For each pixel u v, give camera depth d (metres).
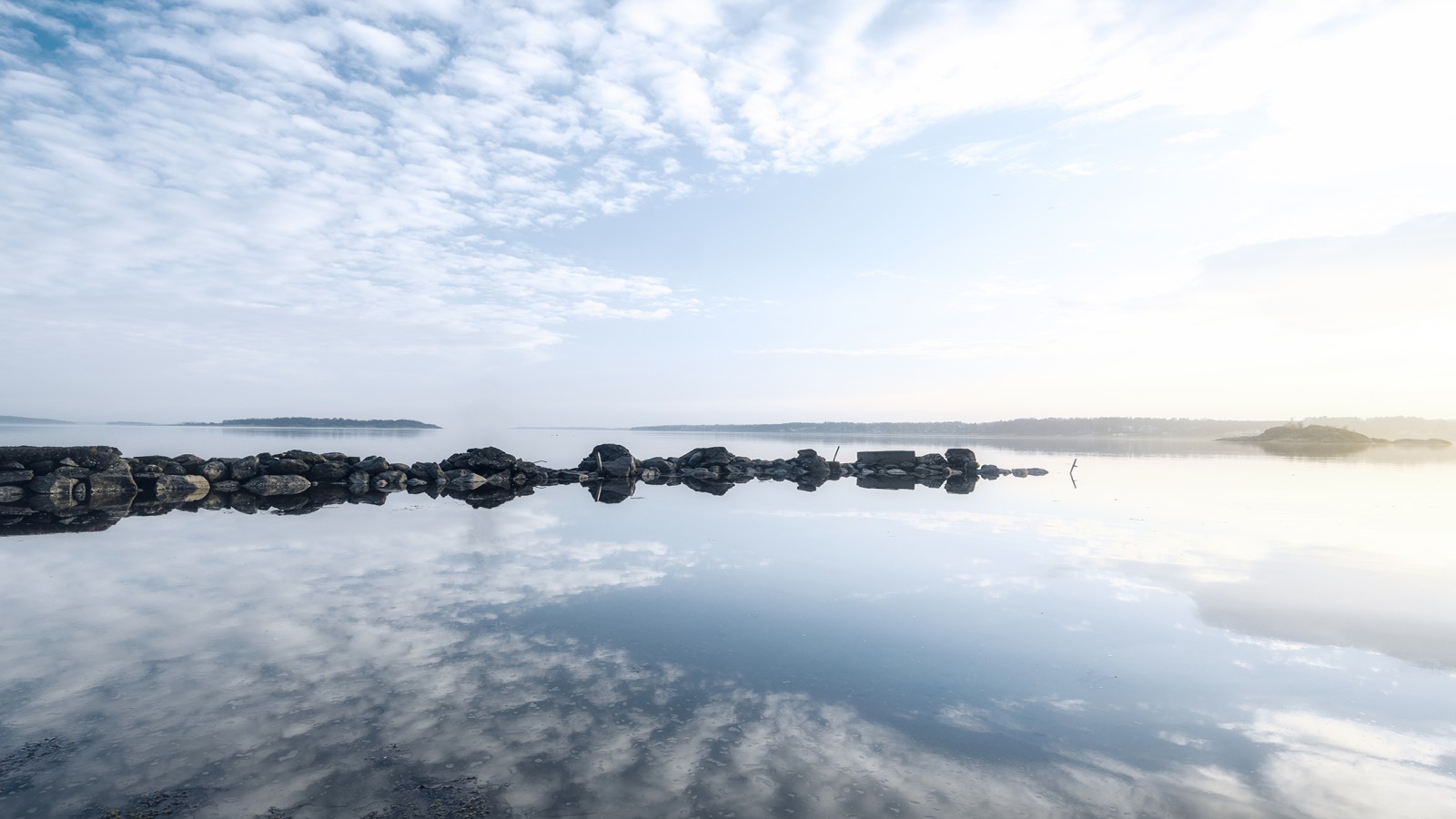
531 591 12.00
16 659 8.35
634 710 7.10
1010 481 39.88
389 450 70.56
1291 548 16.64
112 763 5.86
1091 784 5.76
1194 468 52.72
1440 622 10.44
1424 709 7.34
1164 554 15.79
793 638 9.57
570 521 20.84
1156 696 7.65
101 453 26.91
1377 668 8.53
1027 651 9.12
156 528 18.91
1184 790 5.68
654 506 25.47
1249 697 7.64
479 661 8.48
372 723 6.67
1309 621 10.51
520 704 7.18
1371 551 16.14
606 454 42.09
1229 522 21.25
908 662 8.68
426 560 14.59
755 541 17.42
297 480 30.92
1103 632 9.91
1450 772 6.02
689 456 46.34
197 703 7.08
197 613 10.38
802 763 6.02
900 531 19.39
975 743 6.49
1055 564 14.66
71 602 10.97
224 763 5.87
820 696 7.55
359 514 22.16
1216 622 10.41
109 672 7.95
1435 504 26.31
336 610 10.66
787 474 45.66
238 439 103.25
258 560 14.46
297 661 8.37
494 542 16.88
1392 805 5.48
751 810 5.27
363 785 5.54
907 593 12.08
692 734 6.55
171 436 114.69
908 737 6.59
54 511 22.39
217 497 27.27
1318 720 7.07
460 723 6.69
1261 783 5.81
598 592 11.93
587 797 5.41
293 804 5.26
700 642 9.33
